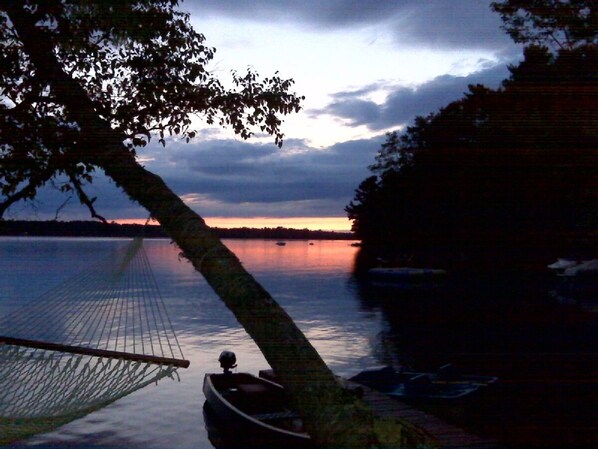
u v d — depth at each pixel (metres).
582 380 15.34
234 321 29.38
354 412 2.21
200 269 2.37
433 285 44.28
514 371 17.38
